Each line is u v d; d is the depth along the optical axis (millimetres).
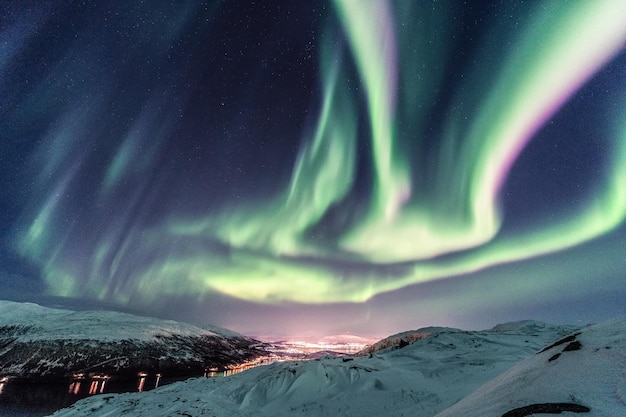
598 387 4645
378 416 12922
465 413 6191
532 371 6727
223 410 14828
